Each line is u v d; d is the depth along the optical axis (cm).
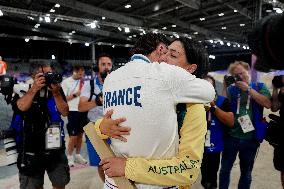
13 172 393
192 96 94
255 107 279
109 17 1181
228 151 288
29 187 214
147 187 98
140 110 95
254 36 64
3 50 2136
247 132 278
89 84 311
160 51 117
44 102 213
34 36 1803
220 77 1066
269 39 60
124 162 95
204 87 96
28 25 1605
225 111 272
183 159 93
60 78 212
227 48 2275
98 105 298
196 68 121
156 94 94
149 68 99
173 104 95
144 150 96
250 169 288
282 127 243
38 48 2255
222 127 286
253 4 1070
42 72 224
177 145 98
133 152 98
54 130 216
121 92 102
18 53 2191
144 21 1358
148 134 94
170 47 118
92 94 306
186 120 96
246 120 274
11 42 2136
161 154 96
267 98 273
